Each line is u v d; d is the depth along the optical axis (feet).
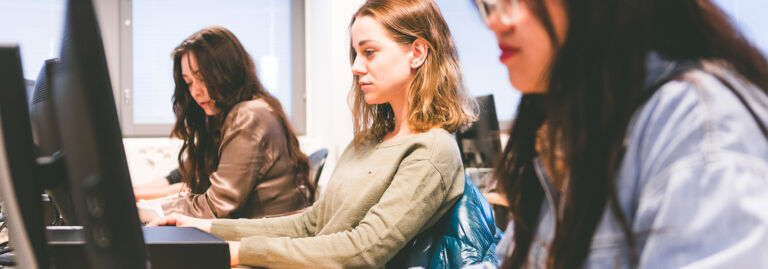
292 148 5.70
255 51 14.80
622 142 1.50
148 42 14.14
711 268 1.26
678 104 1.42
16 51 1.82
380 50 3.81
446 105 3.82
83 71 1.49
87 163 1.53
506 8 1.63
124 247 1.56
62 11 1.62
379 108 4.21
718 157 1.32
